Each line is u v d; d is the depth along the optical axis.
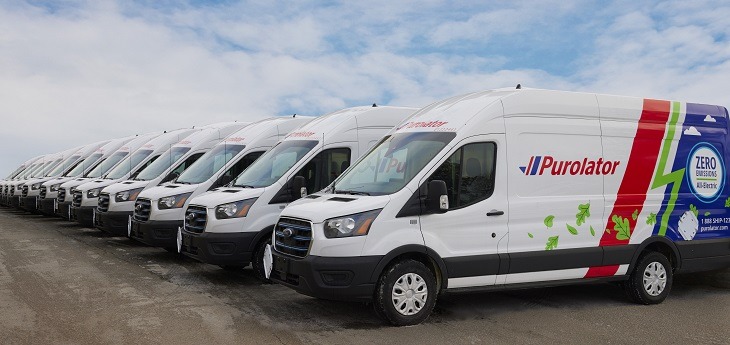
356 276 6.89
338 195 7.69
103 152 21.22
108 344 6.32
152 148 16.33
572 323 7.51
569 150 8.21
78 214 15.62
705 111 9.42
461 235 7.42
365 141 10.41
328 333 6.80
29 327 6.91
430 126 7.98
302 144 10.32
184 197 11.41
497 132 7.76
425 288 7.22
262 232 9.56
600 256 8.26
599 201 8.34
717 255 9.25
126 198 13.47
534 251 7.84
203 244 9.48
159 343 6.37
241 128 12.93
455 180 7.46
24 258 11.87
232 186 10.36
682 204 9.02
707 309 8.40
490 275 7.57
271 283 9.52
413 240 7.12
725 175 9.46
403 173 7.52
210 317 7.43
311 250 7.02
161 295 8.63
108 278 9.88
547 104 8.14
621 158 8.59
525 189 7.88
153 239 11.31
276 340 6.52
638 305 8.59
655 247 8.95
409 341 6.56
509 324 7.39
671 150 8.99
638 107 8.82
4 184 27.28
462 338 6.72
